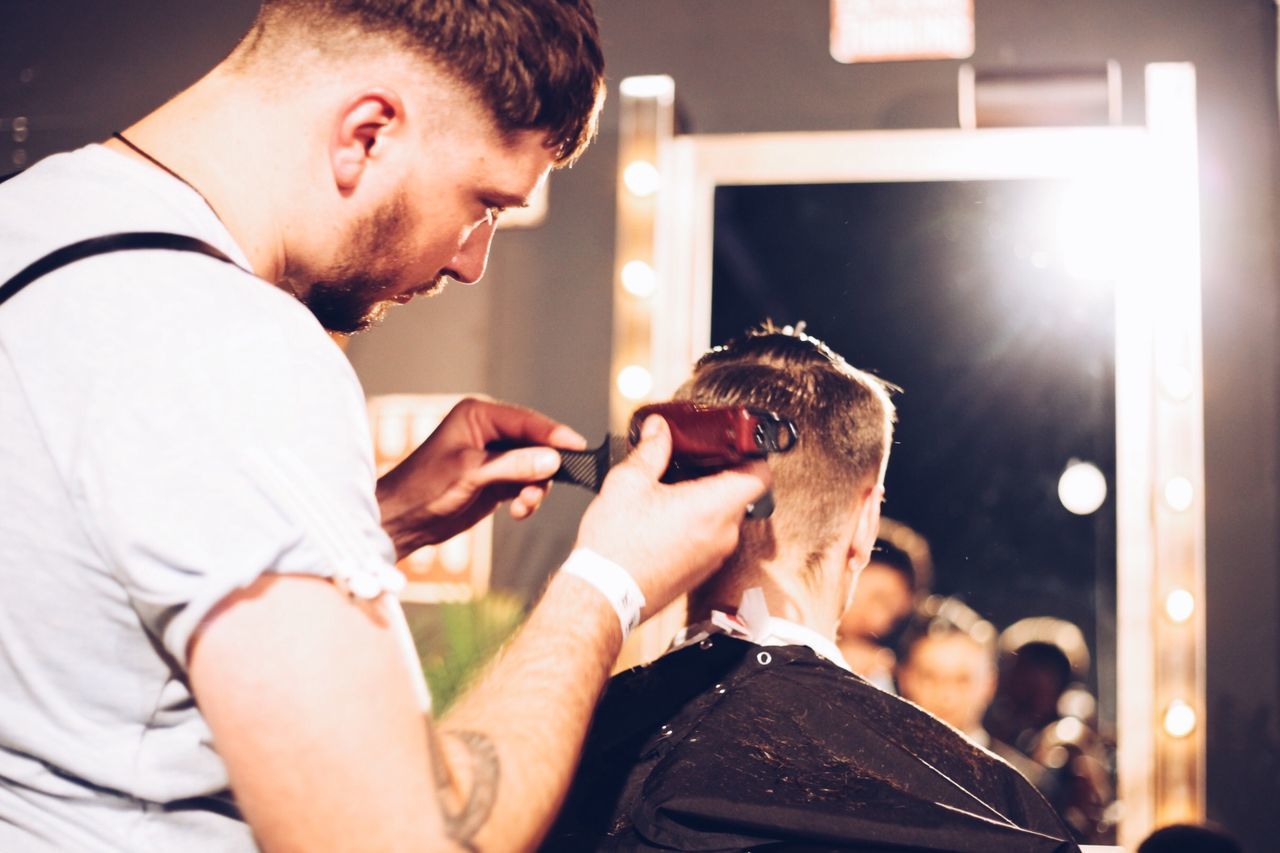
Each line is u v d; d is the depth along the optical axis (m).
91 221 0.65
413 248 0.78
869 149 2.36
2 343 0.62
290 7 0.73
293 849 0.56
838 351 2.32
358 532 0.60
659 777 0.86
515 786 0.60
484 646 1.99
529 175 0.79
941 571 2.19
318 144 0.72
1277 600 2.23
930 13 2.45
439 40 0.71
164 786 0.64
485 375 2.51
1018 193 2.30
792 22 2.51
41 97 2.71
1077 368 2.23
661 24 2.56
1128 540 2.18
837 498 1.01
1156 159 2.26
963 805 0.85
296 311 0.65
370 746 0.56
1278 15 2.34
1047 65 2.41
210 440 0.58
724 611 1.00
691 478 0.79
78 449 0.59
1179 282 2.22
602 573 0.69
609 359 2.48
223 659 0.56
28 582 0.61
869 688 0.92
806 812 0.82
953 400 2.25
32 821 0.64
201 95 0.73
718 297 2.38
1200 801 2.12
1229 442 2.28
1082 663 2.16
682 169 2.42
